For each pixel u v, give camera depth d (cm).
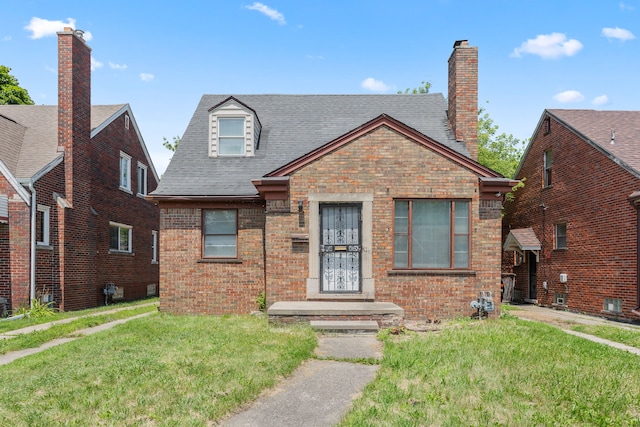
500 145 2966
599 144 1505
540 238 1895
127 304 1819
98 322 1210
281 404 575
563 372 675
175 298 1296
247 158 1426
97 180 1802
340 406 570
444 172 1195
